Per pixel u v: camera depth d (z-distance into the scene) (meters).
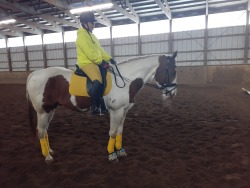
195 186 2.36
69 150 3.39
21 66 23.19
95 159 3.06
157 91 11.38
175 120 5.16
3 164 2.93
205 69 14.90
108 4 14.12
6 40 22.95
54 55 21.39
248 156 3.06
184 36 16.41
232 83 14.16
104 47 19.31
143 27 17.66
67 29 20.44
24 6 15.43
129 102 2.95
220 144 3.56
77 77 2.82
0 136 4.09
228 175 2.55
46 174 2.65
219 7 15.04
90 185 2.40
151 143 3.68
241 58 15.14
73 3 15.20
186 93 10.12
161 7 14.50
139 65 2.98
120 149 3.12
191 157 3.09
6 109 6.82
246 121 4.89
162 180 2.48
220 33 15.38
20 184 2.47
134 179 2.51
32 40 22.17
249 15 14.34
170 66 3.04
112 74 2.88
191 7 15.33
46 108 2.94
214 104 7.17
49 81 2.88
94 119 5.30
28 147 3.53
